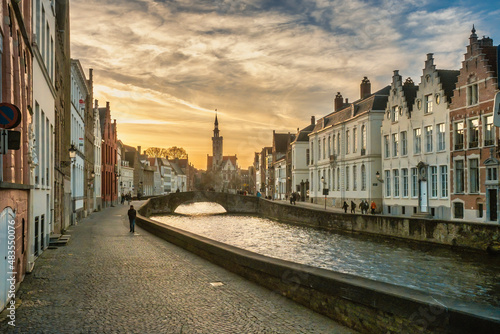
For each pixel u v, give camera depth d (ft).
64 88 86.07
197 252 53.11
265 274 34.22
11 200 28.94
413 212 142.82
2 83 32.50
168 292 32.58
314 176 231.50
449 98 128.26
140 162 368.68
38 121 51.65
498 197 106.32
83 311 27.22
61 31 83.20
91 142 155.33
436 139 131.23
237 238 128.16
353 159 183.62
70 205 96.94
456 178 122.62
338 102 230.27
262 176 382.83
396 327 20.71
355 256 91.61
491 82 109.60
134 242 67.41
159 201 225.97
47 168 59.77
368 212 168.35
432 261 83.56
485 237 83.05
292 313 26.91
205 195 239.50
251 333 23.18
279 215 188.96
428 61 135.13
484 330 16.62
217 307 28.32
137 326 24.25
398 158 152.05
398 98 152.15
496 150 106.83
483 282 66.28
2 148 27.04
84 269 42.29
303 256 93.35
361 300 22.98
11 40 33.42
